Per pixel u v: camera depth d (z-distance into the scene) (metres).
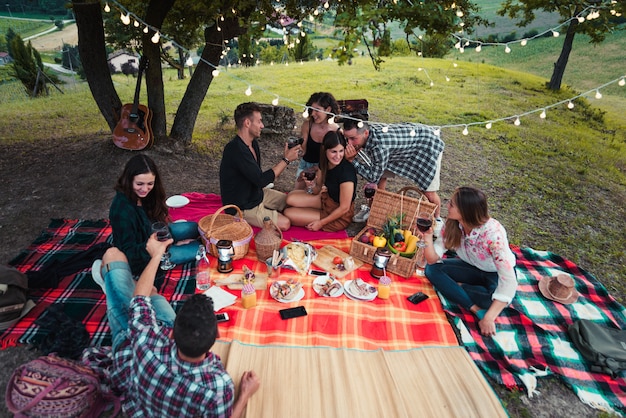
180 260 3.55
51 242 3.82
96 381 2.06
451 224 3.25
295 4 4.74
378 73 13.77
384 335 2.95
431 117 9.23
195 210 4.61
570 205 5.61
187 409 1.79
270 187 5.39
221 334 2.82
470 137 8.14
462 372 2.65
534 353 2.89
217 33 5.99
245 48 6.96
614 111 13.54
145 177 2.79
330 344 2.82
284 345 2.76
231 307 3.11
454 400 2.45
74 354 2.55
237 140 3.88
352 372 2.58
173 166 5.97
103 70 5.82
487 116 9.59
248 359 2.61
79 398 1.96
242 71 14.29
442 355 2.79
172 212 4.53
